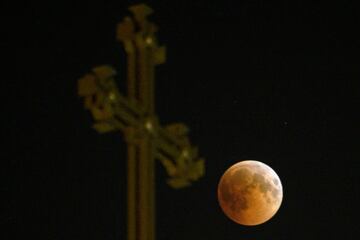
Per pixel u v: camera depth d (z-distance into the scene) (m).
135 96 24.06
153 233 23.45
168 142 24.94
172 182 25.45
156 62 24.36
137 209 23.44
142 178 23.62
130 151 23.59
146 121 23.92
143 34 24.00
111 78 22.97
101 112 22.83
